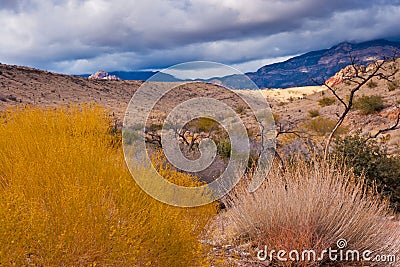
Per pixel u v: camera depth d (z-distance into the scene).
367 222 4.11
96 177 3.38
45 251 2.49
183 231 3.14
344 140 7.38
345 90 34.44
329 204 4.10
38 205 3.02
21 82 56.59
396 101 22.53
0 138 4.80
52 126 5.45
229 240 4.08
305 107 34.28
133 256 2.67
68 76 69.50
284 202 4.28
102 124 5.53
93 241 2.69
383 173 6.45
